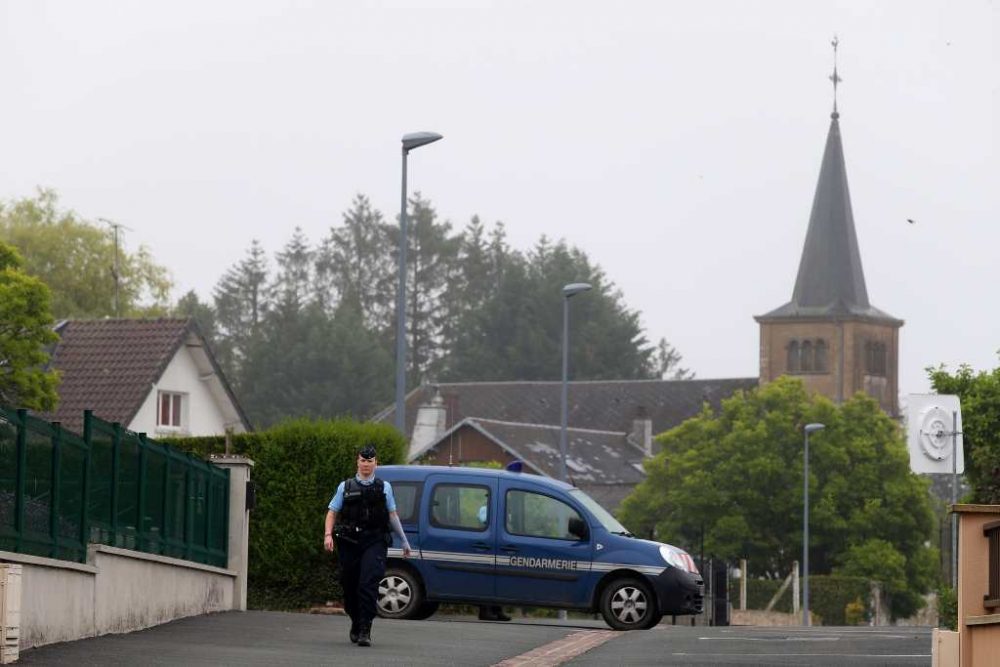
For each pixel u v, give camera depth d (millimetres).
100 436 47250
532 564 64625
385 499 46094
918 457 85312
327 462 78000
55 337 124312
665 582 63719
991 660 35531
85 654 39844
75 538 44781
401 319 91375
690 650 47906
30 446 41406
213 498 60938
